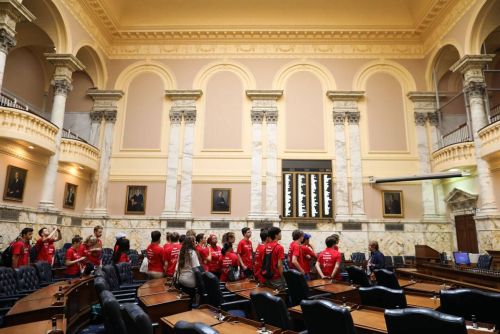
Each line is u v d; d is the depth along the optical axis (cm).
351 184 1495
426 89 1583
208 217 1466
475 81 1265
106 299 332
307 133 1542
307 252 696
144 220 1465
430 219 1453
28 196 1154
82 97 1605
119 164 1524
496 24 1264
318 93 1585
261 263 660
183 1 1593
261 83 1595
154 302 459
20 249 707
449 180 1445
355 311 412
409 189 1501
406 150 1529
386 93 1587
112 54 1630
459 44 1337
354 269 640
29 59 1511
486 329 327
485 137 1184
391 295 418
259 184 1485
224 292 622
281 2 1591
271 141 1526
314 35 1608
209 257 734
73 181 1413
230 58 1617
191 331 250
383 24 1595
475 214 1284
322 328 331
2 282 529
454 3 1362
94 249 784
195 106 1569
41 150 1162
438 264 984
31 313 395
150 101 1588
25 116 1048
